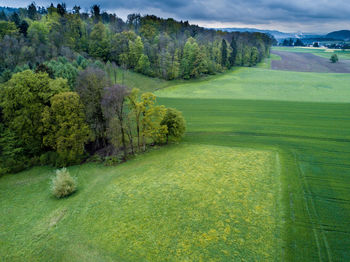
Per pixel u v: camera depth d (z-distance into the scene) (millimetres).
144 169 39438
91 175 39719
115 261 22578
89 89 47156
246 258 21953
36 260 23359
